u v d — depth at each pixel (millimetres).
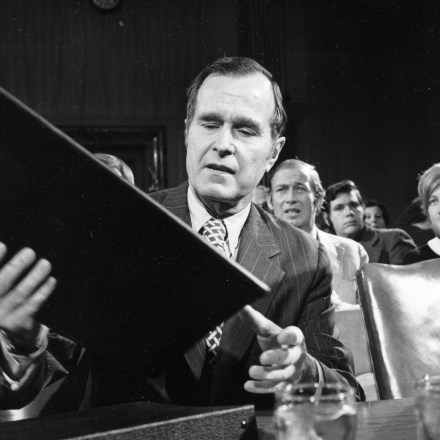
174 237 868
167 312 976
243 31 6359
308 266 1488
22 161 837
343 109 6793
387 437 946
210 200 1459
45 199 871
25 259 919
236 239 1484
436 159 6883
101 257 921
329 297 1512
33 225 904
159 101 6230
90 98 6145
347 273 3342
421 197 2844
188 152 1476
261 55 6379
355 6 6848
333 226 4402
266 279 1434
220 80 1412
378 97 6852
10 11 6082
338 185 4262
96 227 893
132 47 6234
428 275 1540
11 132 817
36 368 1118
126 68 6211
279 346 1093
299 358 1114
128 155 6199
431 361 1461
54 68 6113
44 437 784
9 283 922
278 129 1526
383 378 1450
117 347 1046
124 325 1007
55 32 6141
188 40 6309
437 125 6895
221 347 1341
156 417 840
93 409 967
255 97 1412
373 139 6824
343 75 6805
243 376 1352
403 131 6891
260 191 4023
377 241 4293
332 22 6812
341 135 6762
